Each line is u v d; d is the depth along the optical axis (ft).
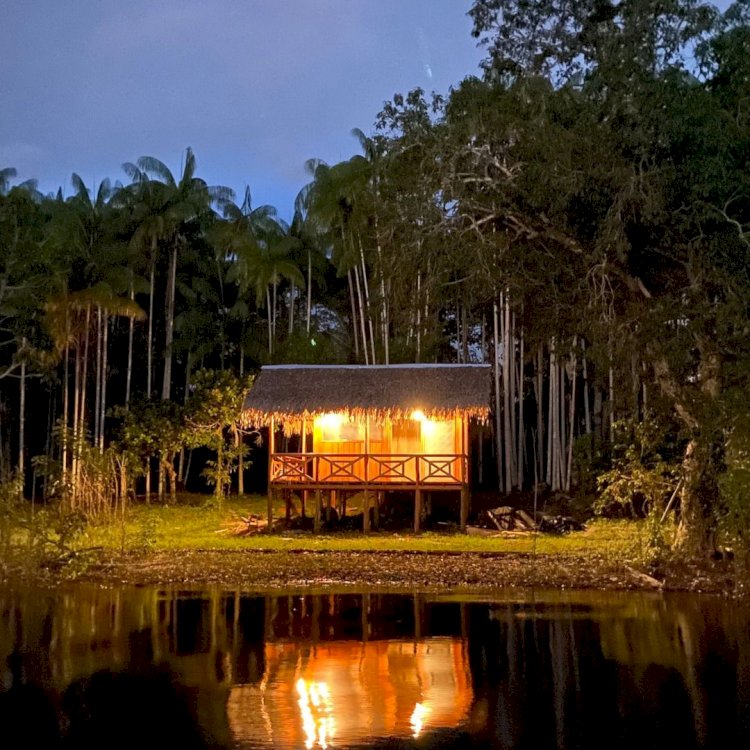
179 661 27.78
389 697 23.88
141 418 91.91
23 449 108.47
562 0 49.90
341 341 119.44
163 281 117.39
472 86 51.98
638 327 49.65
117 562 50.57
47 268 92.94
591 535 65.31
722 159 45.68
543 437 108.78
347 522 73.05
